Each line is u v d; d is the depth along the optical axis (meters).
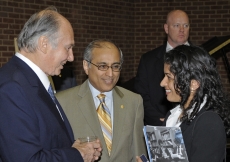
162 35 7.91
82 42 6.93
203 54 2.04
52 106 1.99
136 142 2.61
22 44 1.98
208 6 7.57
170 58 2.07
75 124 2.52
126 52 7.93
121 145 2.53
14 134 1.80
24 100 1.86
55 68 2.03
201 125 1.93
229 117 2.01
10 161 1.80
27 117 1.84
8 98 1.83
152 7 7.92
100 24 7.28
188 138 1.97
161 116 3.95
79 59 6.90
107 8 7.42
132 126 2.62
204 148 1.89
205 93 2.00
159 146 1.96
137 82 4.14
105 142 2.52
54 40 1.97
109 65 2.53
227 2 7.46
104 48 2.54
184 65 2.02
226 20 7.49
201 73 2.00
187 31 4.28
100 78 2.54
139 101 2.70
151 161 1.97
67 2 6.58
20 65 1.96
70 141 2.08
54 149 1.91
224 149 1.94
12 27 5.72
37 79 1.96
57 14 2.03
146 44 8.02
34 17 1.99
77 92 2.61
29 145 1.80
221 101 2.00
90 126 2.52
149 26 7.97
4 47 5.64
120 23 7.74
